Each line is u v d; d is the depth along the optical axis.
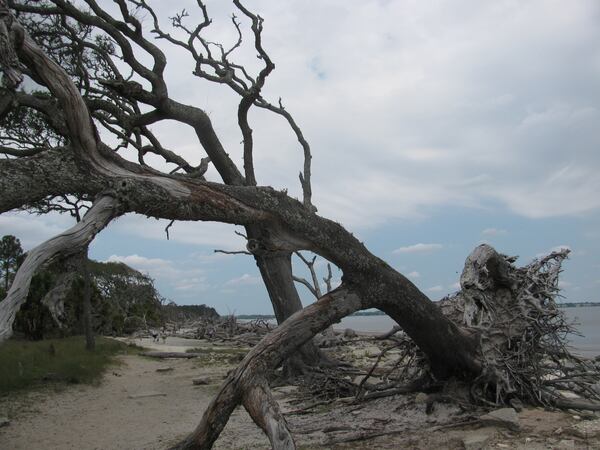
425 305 7.80
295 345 6.67
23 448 8.27
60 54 13.71
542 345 8.73
